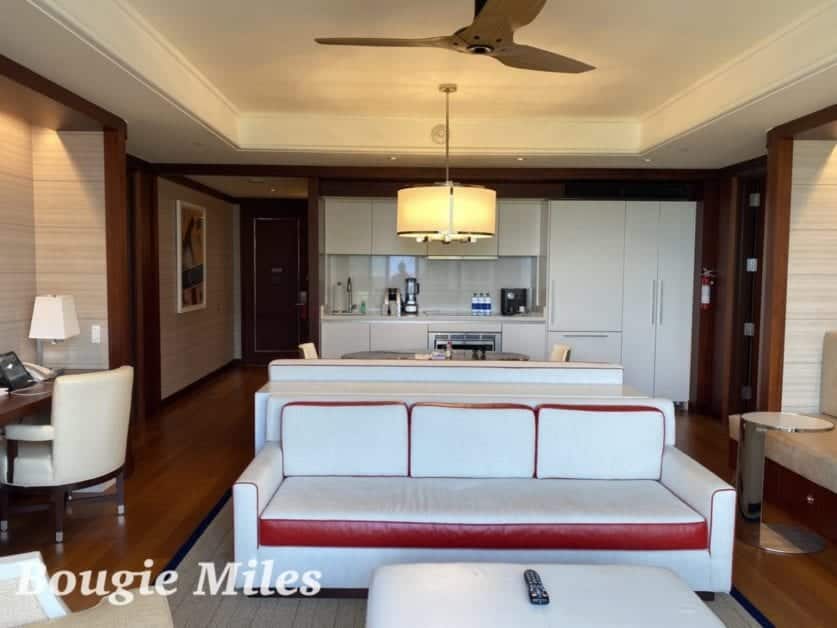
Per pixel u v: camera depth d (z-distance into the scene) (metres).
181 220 6.71
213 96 4.30
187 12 3.02
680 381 6.27
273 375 3.52
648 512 2.57
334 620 2.45
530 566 2.05
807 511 3.40
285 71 3.92
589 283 6.18
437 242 6.46
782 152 4.08
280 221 8.92
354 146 5.09
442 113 4.95
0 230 3.57
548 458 2.97
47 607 1.43
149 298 5.88
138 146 4.94
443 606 1.79
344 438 2.96
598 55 3.58
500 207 6.45
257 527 2.53
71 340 3.97
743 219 5.66
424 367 3.52
